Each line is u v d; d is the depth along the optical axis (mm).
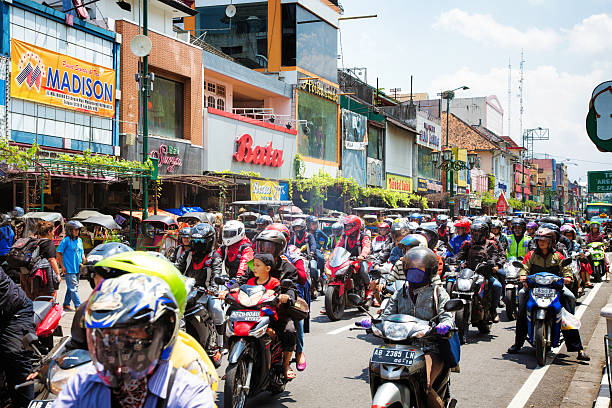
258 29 33344
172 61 22609
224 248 8586
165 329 2248
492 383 7059
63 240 11008
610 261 25938
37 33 16938
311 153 32688
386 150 43344
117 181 17656
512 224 12227
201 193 24406
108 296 2170
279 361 6102
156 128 22234
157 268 2518
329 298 11000
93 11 21344
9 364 4766
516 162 85812
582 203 159750
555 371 7695
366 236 11609
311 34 34219
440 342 4848
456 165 31156
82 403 2311
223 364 7727
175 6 24312
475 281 9461
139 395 2301
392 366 4488
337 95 35656
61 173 15867
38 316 5496
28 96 16500
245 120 26453
